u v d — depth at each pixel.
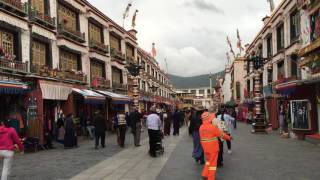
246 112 48.62
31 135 17.50
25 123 17.77
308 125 19.55
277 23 30.98
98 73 32.53
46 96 19.09
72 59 27.27
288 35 27.50
